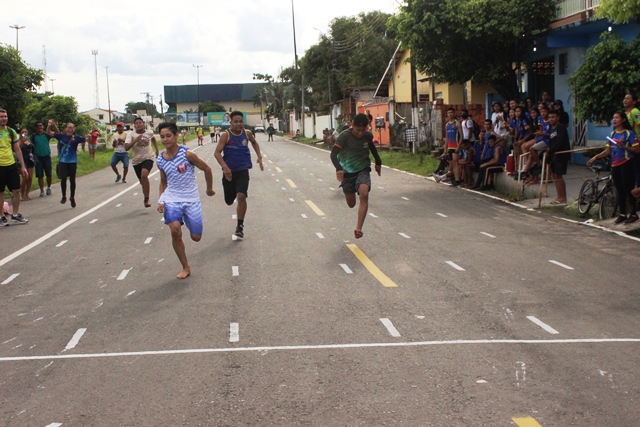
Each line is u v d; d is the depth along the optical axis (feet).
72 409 15.33
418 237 35.63
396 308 22.85
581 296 24.09
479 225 39.34
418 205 47.88
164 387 16.48
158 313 22.75
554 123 45.85
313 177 69.77
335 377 16.89
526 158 51.34
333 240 34.88
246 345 19.40
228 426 14.35
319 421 14.49
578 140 65.16
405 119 110.93
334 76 199.62
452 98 102.27
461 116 61.62
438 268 28.58
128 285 26.66
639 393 15.69
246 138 34.99
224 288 25.80
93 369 17.76
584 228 37.86
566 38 61.21
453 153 61.36
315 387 16.29
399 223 40.09
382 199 51.29
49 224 42.11
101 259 31.58
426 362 17.79
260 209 46.11
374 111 128.77
